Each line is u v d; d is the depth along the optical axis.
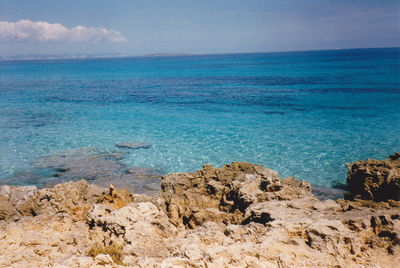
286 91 67.12
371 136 32.78
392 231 9.24
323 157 27.30
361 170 15.49
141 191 21.41
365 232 9.59
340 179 23.03
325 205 11.84
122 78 109.56
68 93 70.44
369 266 8.09
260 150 29.55
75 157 28.08
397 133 33.47
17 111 49.09
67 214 13.12
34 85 86.50
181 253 8.81
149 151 29.81
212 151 29.62
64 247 10.80
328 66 134.00
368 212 10.77
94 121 42.50
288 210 11.55
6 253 10.48
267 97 60.38
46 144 31.86
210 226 11.51
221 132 36.16
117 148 30.73
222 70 138.12
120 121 42.53
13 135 35.12
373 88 65.19
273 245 8.78
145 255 9.49
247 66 162.00
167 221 12.39
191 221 13.61
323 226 9.29
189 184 17.88
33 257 10.10
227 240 9.61
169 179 18.31
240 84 83.19
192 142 32.53
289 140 32.38
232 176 17.58
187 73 127.88
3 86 83.69
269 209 11.62
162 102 58.00
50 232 12.06
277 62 187.50
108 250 9.72
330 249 8.63
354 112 44.19
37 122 41.66
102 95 67.50
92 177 23.77
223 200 15.33
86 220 12.41
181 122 41.62
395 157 16.89
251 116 44.28
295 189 14.30
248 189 14.96
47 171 24.86
